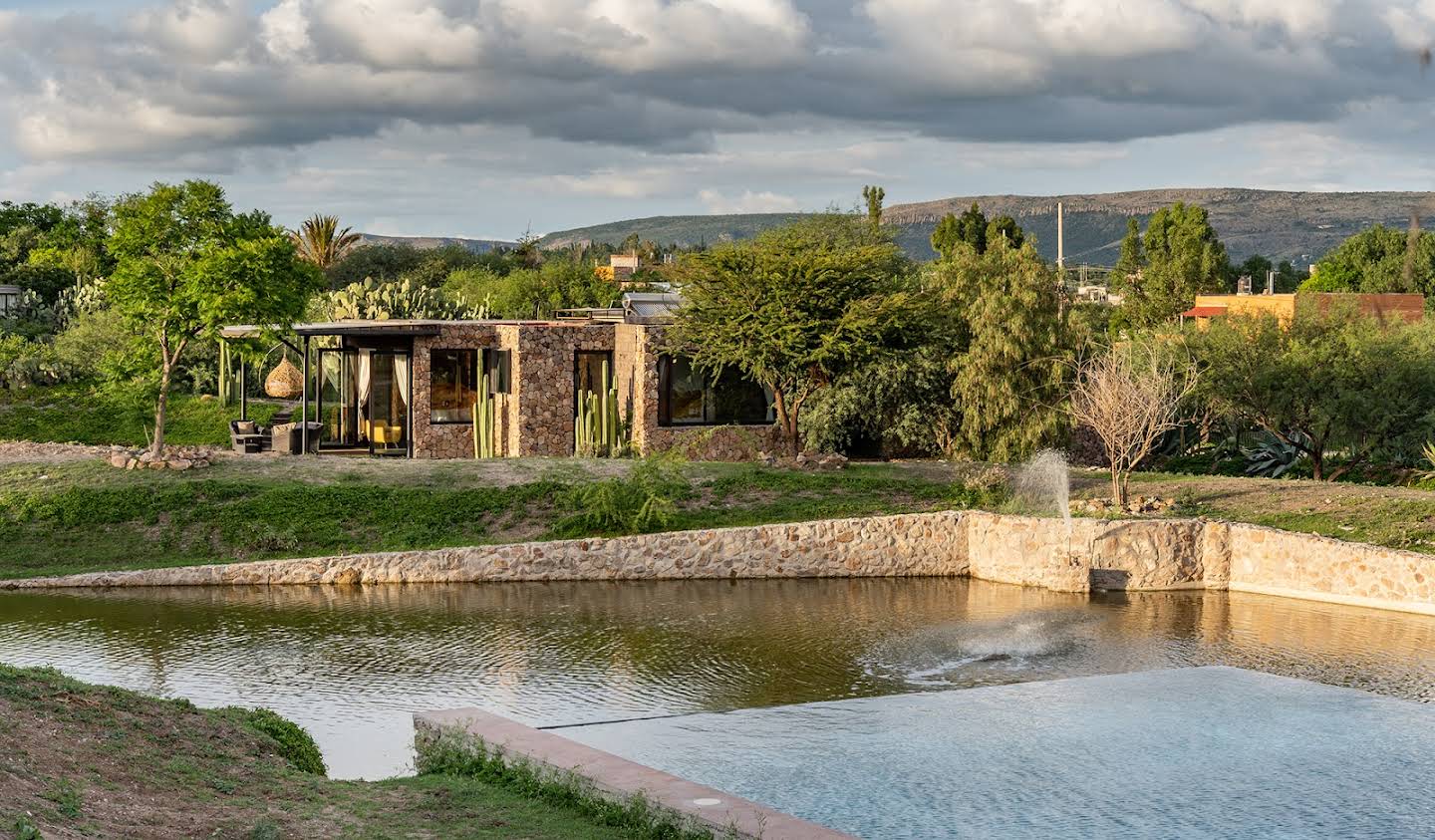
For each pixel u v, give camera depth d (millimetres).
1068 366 35719
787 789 12836
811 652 20297
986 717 16031
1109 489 30688
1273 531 25844
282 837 9781
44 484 28469
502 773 12328
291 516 27922
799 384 35125
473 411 37031
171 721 12492
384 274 87625
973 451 36406
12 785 9492
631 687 17938
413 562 26219
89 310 49250
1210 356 38594
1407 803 12562
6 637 20531
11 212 66812
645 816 10719
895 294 33969
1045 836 11508
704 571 27250
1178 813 12195
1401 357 36125
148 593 24609
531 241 96000
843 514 28969
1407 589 23938
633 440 36781
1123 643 21125
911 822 11836
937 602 24812
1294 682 18203
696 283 34594
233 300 29391
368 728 15680
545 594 25203
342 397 38906
